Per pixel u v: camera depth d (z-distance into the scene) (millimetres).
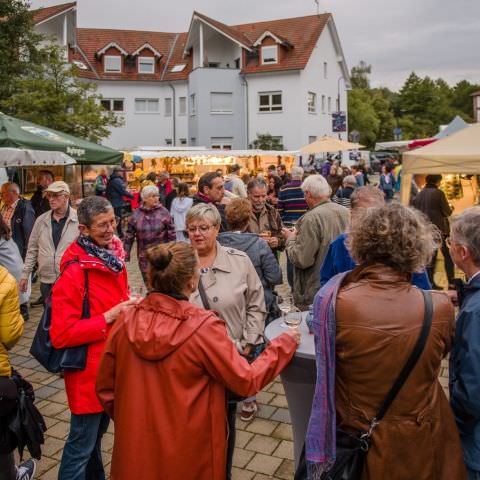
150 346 2084
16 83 19594
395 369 1896
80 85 20641
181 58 40625
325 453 1988
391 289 1965
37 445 2918
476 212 2254
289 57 36344
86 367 2818
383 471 1901
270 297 4055
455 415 2150
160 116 40219
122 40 41531
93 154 9602
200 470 2125
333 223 4527
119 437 2174
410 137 78812
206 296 3100
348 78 43156
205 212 3135
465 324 2047
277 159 19906
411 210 2061
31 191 13000
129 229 7234
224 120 36656
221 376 2117
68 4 35000
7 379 2807
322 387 1995
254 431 4121
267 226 6000
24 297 6117
